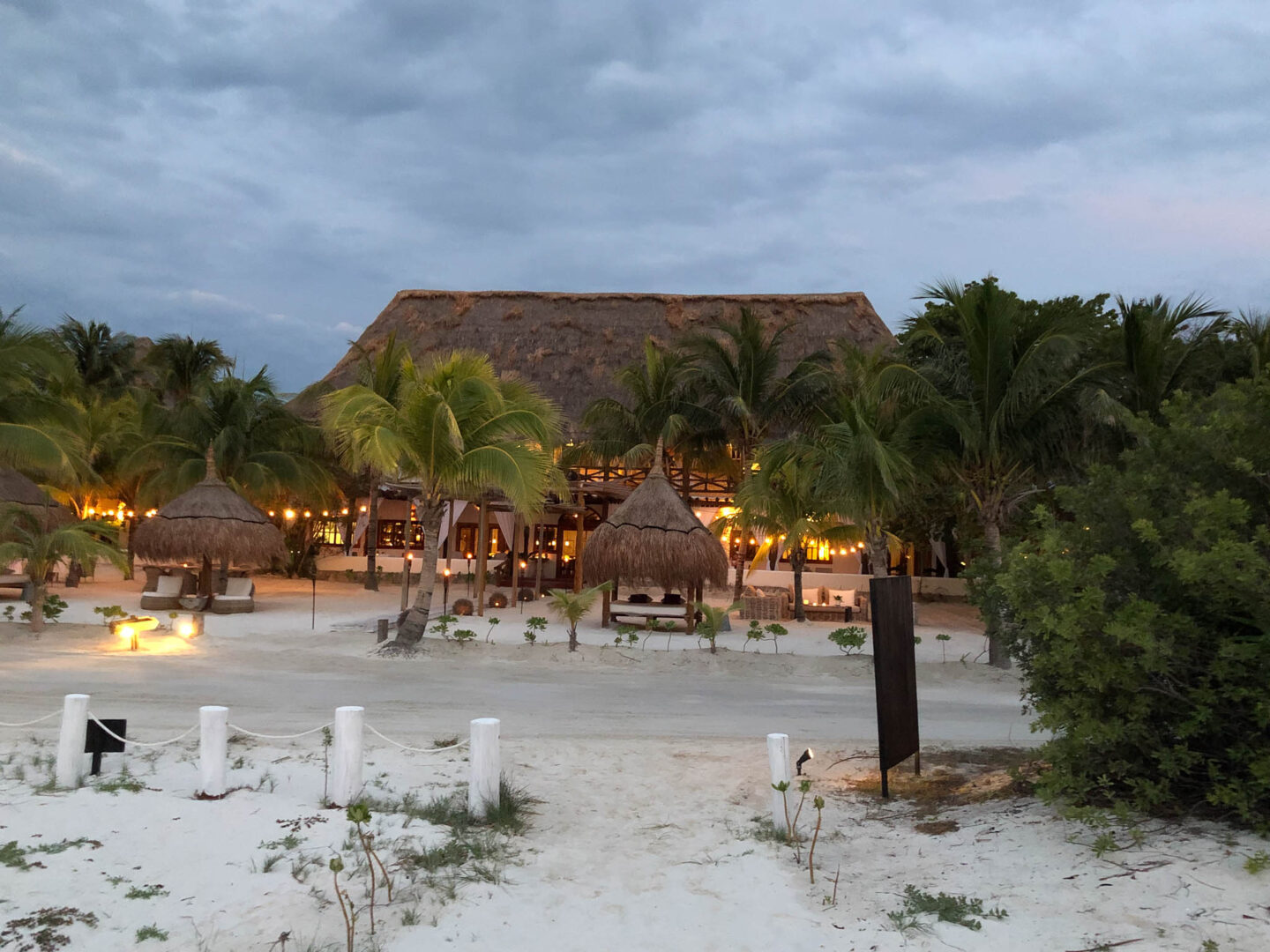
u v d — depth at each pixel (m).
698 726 11.09
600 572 20.45
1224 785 5.54
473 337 36.25
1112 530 6.55
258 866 5.41
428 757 8.83
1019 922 4.52
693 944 4.54
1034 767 7.60
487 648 16.67
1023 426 17.45
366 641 17.53
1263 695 5.25
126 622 17.06
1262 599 5.25
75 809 6.14
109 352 44.62
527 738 10.06
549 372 34.53
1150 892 4.63
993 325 16.78
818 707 12.68
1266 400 6.14
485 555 22.80
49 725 9.57
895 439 17.52
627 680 14.61
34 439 19.86
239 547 21.80
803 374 27.81
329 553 36.62
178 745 8.76
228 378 28.53
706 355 28.75
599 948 4.49
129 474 27.47
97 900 4.77
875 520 17.45
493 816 6.74
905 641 8.48
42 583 16.84
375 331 37.78
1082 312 19.69
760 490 22.53
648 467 28.72
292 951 4.38
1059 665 5.96
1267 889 4.48
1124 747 5.93
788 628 22.16
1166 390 18.91
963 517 26.55
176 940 4.43
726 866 5.77
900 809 7.24
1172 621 5.63
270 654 15.63
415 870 5.49
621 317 36.84
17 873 5.00
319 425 30.84
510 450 16.56
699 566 20.23
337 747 6.85
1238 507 5.45
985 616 7.51
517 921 4.82
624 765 8.93
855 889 5.30
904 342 21.20
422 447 16.33
